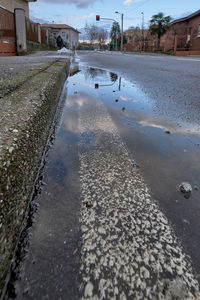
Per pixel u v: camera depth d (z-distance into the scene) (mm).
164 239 746
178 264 659
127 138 1616
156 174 1146
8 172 678
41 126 1330
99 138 1613
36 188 1002
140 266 648
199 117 2096
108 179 1097
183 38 22359
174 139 1604
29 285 581
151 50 29812
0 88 1730
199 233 773
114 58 11984
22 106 1316
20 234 739
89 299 555
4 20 8031
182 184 1043
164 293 577
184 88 3516
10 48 8617
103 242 726
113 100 2775
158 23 25672
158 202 933
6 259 593
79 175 1124
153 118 2082
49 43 18656
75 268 633
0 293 539
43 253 675
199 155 1359
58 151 1393
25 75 2475
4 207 618
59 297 556
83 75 5277
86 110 2316
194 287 596
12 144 792
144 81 4273
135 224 809
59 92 2773
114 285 592
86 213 857
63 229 774
